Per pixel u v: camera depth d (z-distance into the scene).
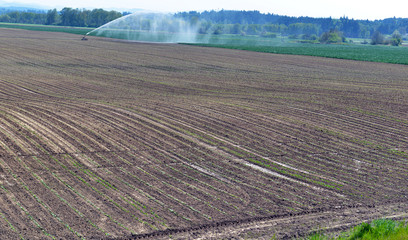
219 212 10.66
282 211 10.91
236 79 34.47
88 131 17.00
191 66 43.06
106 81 31.41
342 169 14.21
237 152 15.44
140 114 20.25
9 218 9.71
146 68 40.16
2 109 20.11
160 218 10.16
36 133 16.38
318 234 9.60
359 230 9.52
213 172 13.42
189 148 15.59
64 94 25.50
